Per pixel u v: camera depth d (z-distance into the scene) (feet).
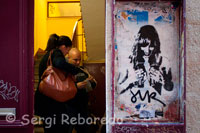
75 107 11.26
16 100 10.07
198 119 9.50
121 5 9.36
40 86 10.12
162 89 9.36
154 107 9.39
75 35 20.53
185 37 9.02
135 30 9.38
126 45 9.37
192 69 9.48
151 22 9.38
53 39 11.27
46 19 31.65
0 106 10.05
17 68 10.08
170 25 9.37
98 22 18.43
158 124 9.21
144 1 9.34
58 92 9.96
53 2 31.91
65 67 10.11
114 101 9.30
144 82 9.37
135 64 9.37
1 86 10.05
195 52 9.47
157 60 9.37
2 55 10.09
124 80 9.37
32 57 10.27
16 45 10.09
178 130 9.24
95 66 16.72
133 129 9.29
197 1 9.46
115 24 9.32
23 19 10.05
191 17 9.47
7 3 10.06
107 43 9.37
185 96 9.08
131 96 9.39
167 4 9.36
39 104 10.50
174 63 9.37
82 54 22.70
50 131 10.55
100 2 16.98
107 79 9.41
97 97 16.40
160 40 9.36
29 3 10.24
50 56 10.52
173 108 9.37
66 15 32.14
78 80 12.02
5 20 10.08
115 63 9.35
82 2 17.19
